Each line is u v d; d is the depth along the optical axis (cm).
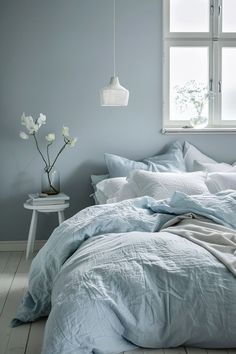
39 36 568
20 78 570
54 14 568
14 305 406
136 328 282
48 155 577
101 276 295
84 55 573
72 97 575
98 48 573
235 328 281
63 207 539
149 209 410
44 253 382
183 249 312
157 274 294
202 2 591
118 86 498
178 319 282
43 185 554
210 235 338
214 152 590
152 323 283
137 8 573
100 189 526
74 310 277
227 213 381
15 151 575
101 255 316
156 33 576
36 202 536
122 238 335
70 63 572
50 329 275
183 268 297
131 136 583
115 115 580
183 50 593
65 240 370
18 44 567
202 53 595
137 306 283
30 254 563
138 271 296
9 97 570
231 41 595
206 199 400
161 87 580
